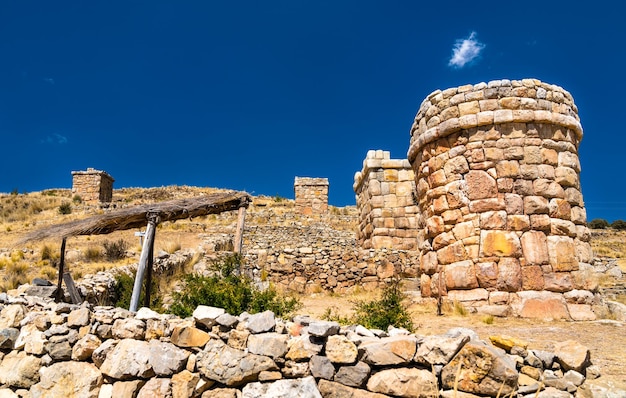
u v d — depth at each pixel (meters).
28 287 8.17
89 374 5.86
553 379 4.96
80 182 32.62
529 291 9.29
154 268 13.00
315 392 5.00
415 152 11.80
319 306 11.49
